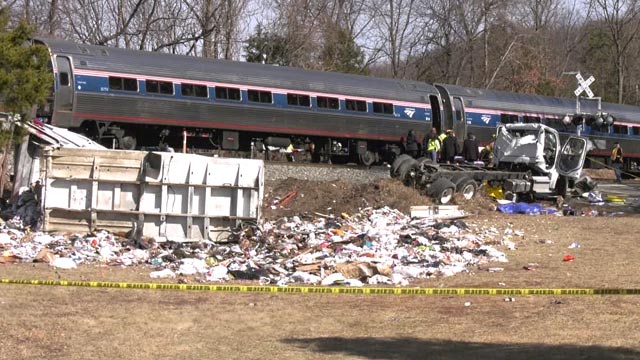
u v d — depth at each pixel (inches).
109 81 1127.6
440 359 319.9
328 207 859.4
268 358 326.3
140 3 1637.6
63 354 326.0
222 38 1779.0
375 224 781.3
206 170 655.8
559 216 947.3
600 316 408.2
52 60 1086.4
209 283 492.1
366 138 1425.9
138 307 417.1
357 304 442.0
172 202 652.1
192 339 358.3
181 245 625.6
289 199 858.8
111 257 570.9
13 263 529.0
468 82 2454.5
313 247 623.5
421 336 367.2
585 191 1189.7
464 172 1038.4
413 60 2445.9
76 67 1102.4
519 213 979.9
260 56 1916.8
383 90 1453.0
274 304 436.5
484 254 624.1
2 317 378.6
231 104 1245.7
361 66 2258.9
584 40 3090.6
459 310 428.1
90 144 806.5
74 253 568.4
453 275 538.3
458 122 1566.2
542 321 397.7
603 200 1151.0
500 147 1143.0
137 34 1672.0
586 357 318.3
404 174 1003.3
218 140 1269.7
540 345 343.6
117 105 1136.8
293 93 1321.4
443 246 650.2
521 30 2411.4
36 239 609.9
